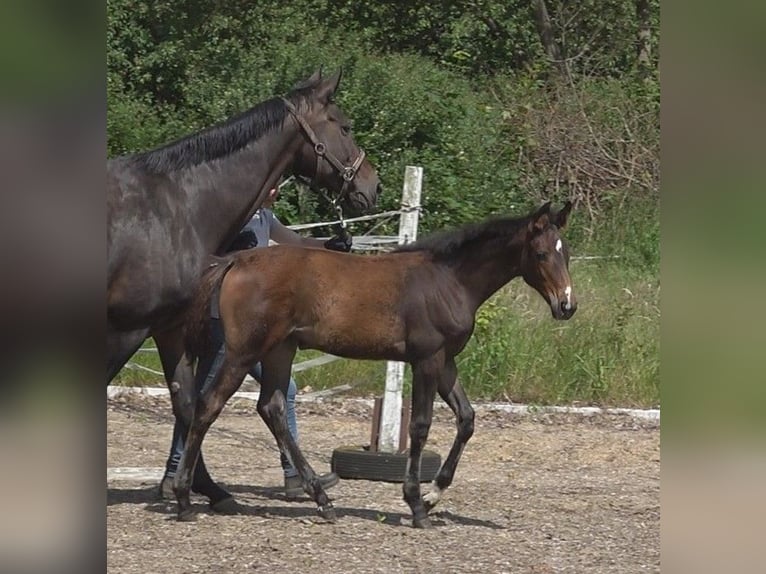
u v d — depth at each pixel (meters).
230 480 10.64
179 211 8.91
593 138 21.48
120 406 13.77
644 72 24.67
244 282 8.69
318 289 8.75
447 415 13.79
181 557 7.89
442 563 7.95
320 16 25.17
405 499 8.92
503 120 21.48
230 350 8.72
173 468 9.55
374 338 8.78
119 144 19.59
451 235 8.94
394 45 26.83
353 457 10.57
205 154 9.11
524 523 9.20
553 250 8.80
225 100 20.30
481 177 19.67
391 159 19.22
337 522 9.02
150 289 8.72
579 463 11.74
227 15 22.55
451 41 26.48
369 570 7.71
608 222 20.19
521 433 12.98
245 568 7.67
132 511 9.17
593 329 15.01
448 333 8.83
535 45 26.38
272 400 9.05
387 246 13.08
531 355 14.57
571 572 7.81
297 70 20.41
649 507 9.86
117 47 22.53
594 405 14.17
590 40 26.14
